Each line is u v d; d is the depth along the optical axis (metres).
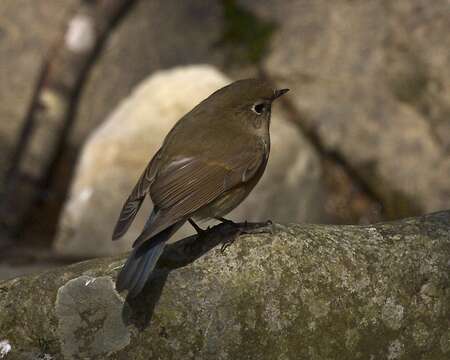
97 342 7.29
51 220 14.99
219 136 7.97
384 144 14.87
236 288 7.29
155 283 7.30
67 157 15.41
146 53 15.80
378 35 15.21
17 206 14.95
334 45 15.36
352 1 15.49
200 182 7.66
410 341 7.50
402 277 7.54
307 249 7.48
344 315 7.36
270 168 13.73
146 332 7.22
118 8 15.80
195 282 7.30
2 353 7.36
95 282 7.32
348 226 7.82
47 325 7.35
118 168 13.82
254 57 15.59
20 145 15.23
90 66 15.66
